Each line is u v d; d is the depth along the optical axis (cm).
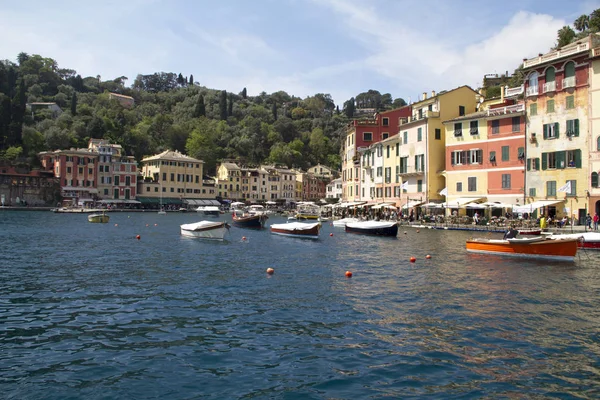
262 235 5309
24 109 14300
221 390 1107
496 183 5966
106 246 3956
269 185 16762
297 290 2156
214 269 2747
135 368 1231
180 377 1177
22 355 1320
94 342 1428
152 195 14375
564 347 1394
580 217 5112
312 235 4881
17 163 12638
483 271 2694
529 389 1117
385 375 1192
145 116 19612
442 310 1805
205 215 11625
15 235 4916
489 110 6088
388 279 2442
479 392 1101
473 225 5794
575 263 2995
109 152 13600
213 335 1495
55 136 14138
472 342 1437
